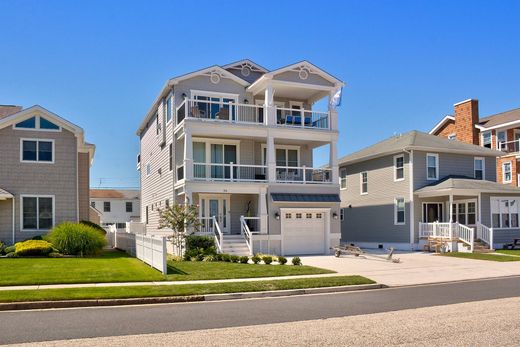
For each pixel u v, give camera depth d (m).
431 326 9.64
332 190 29.23
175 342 8.35
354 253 25.31
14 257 21.72
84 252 23.05
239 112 29.78
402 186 32.75
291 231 28.06
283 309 11.78
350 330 9.30
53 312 11.32
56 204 25.92
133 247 23.97
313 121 31.17
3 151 25.31
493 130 42.56
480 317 10.55
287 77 28.84
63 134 26.33
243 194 29.55
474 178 34.12
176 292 13.48
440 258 24.94
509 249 30.59
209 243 25.09
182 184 26.81
